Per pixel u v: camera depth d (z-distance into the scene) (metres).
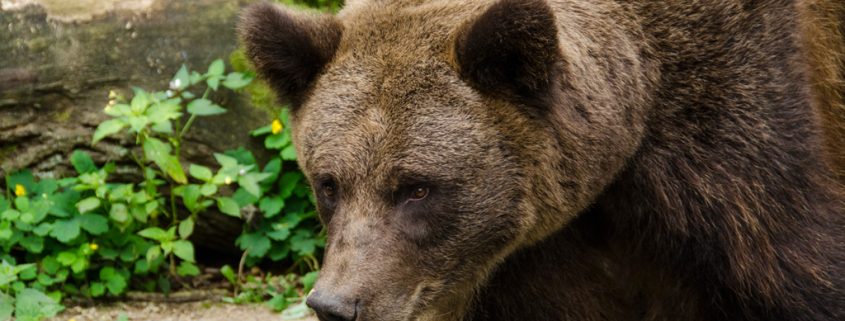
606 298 12.00
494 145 10.02
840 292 10.60
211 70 15.84
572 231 11.48
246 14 10.82
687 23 10.79
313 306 9.70
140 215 15.41
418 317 10.20
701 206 10.62
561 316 11.90
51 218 15.56
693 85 10.63
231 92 16.17
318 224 16.34
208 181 15.41
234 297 15.77
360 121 9.91
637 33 10.80
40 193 15.61
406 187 9.91
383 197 9.93
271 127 15.91
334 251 9.91
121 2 16.28
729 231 10.58
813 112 10.77
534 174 10.25
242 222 16.27
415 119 9.85
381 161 9.84
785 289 10.60
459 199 9.97
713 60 10.63
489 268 10.59
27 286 15.41
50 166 15.97
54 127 15.98
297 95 10.73
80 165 15.63
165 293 15.65
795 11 10.92
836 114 11.67
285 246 16.25
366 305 9.77
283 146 15.85
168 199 16.14
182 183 15.72
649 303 11.89
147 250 15.68
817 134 10.75
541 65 9.84
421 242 10.02
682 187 10.66
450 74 9.99
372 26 10.42
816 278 10.55
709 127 10.57
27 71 15.91
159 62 16.22
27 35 16.02
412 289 10.07
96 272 15.81
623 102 10.49
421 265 10.07
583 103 10.27
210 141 16.14
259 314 15.26
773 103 10.54
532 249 11.49
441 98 9.92
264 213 16.05
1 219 15.27
